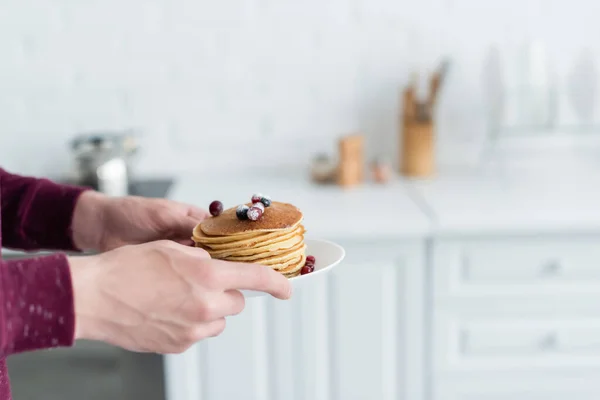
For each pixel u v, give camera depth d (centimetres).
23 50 247
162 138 254
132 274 98
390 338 212
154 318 98
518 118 250
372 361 212
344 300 209
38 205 147
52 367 196
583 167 257
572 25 252
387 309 210
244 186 243
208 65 251
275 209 145
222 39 249
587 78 251
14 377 195
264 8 248
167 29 248
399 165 257
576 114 254
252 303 207
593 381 215
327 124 256
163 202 150
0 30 245
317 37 251
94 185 231
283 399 212
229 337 208
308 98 254
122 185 232
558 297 212
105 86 250
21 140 251
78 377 197
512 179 243
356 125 256
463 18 251
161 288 98
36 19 245
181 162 256
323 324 210
